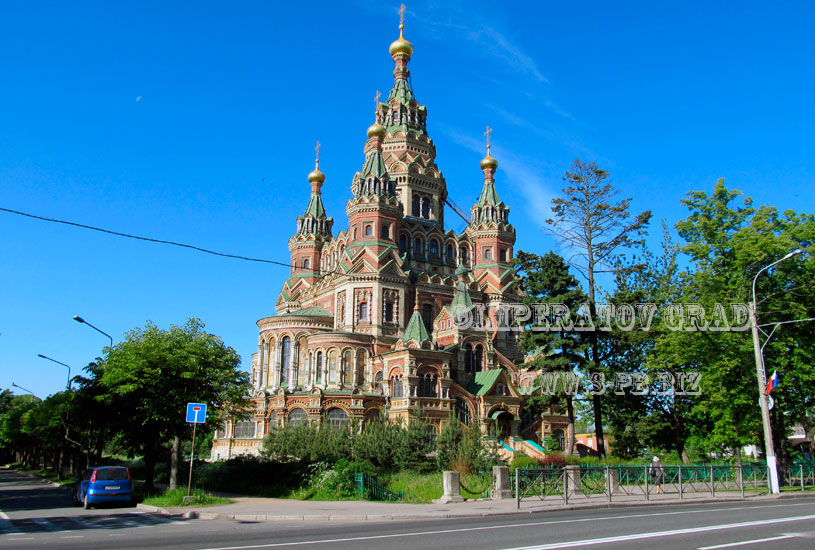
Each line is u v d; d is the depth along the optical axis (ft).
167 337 144.77
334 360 258.16
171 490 126.93
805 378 161.68
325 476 130.52
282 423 245.45
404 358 245.45
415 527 75.05
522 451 230.48
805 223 167.53
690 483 138.00
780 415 168.76
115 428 149.69
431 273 318.24
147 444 146.61
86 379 155.02
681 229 179.42
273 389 265.95
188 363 139.44
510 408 261.03
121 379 136.56
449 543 58.39
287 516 92.89
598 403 195.52
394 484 138.62
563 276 206.49
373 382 260.83
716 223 173.47
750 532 64.18
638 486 140.36
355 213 297.33
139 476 218.18
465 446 152.15
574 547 54.24
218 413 151.53
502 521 80.84
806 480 161.27
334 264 326.44
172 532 75.36
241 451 265.13
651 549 53.06
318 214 366.22
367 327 276.00
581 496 121.19
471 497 121.29
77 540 67.72
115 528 81.82
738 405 162.20
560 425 278.05
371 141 313.32
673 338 171.22
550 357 200.13
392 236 296.10
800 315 162.81
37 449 355.56
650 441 204.85
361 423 239.71
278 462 150.51
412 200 333.21
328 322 286.66
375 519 90.63
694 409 172.76
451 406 247.50
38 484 220.23
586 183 208.85
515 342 307.17
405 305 288.51
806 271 165.89
